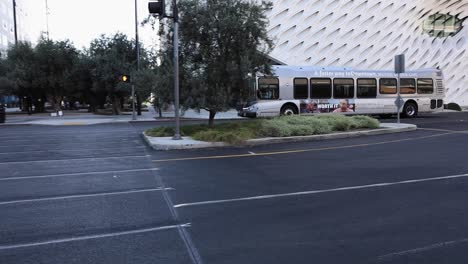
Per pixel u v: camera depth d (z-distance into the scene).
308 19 38.66
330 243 4.91
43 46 40.06
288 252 4.64
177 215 6.11
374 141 14.93
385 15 40.56
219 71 16.27
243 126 16.06
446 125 21.20
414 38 42.62
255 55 16.55
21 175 9.29
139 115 36.09
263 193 7.39
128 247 4.84
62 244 4.95
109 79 36.31
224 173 9.27
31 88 41.66
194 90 15.84
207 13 16.34
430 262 4.34
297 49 38.59
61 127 24.02
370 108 26.27
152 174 9.23
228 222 5.76
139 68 29.69
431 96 28.41
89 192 7.59
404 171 9.21
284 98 23.98
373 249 4.71
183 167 10.09
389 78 26.94
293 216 6.00
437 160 10.60
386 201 6.75
